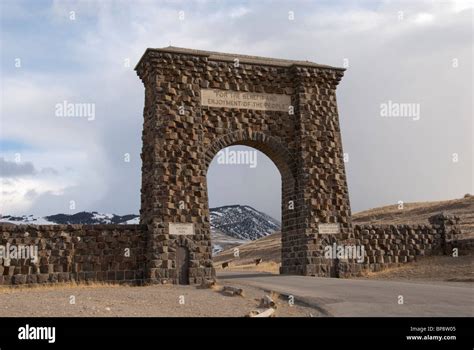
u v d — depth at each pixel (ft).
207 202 132.26
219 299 83.66
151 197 130.11
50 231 120.78
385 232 148.05
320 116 148.15
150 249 125.49
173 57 137.18
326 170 145.69
